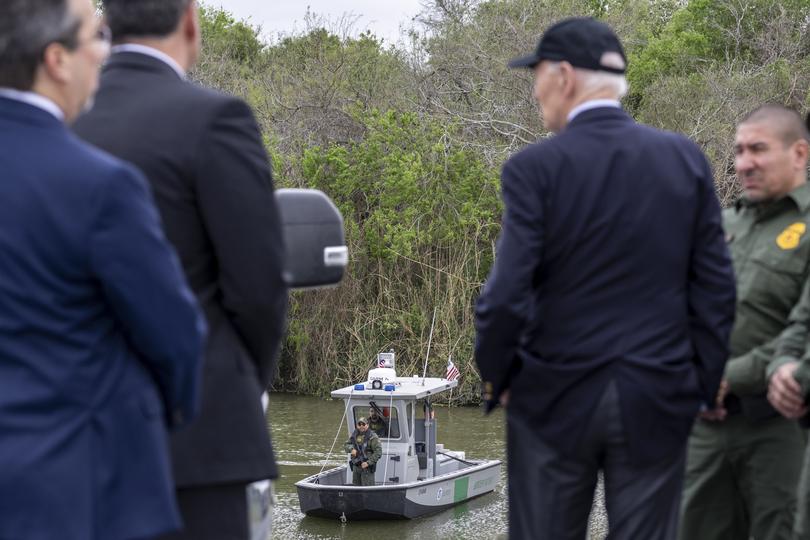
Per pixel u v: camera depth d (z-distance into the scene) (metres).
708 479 6.33
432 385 29.97
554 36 4.98
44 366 3.27
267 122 47.00
